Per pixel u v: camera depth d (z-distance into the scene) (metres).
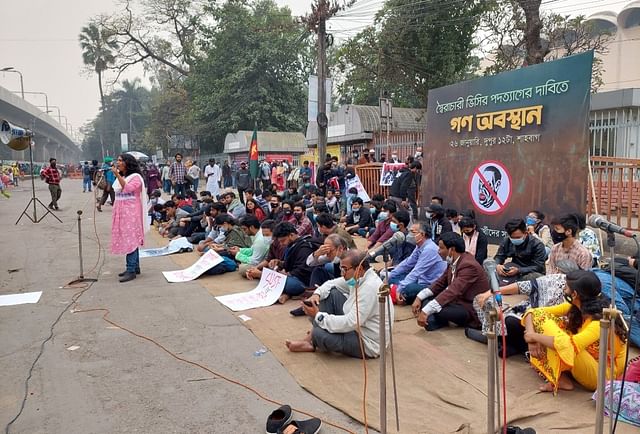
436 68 22.23
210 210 9.71
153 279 7.53
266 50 31.69
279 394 3.87
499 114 9.23
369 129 19.23
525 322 3.97
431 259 5.96
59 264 8.65
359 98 26.94
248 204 10.34
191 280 7.42
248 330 5.27
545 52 17.17
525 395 3.75
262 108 32.47
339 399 3.73
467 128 9.92
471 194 9.88
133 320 5.61
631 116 11.45
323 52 16.02
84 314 5.84
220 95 32.38
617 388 3.44
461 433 3.20
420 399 3.72
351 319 4.34
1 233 12.03
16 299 6.47
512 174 9.00
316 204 10.35
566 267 4.44
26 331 5.27
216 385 4.02
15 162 42.75
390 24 21.77
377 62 22.55
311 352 4.65
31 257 9.23
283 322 5.44
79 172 54.91
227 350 4.73
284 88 33.88
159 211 13.29
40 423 3.46
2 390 3.94
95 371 4.29
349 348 4.44
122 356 4.60
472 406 3.59
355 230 10.93
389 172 14.02
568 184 8.09
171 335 5.14
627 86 27.17
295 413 3.57
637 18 26.75
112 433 3.33
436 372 4.17
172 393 3.89
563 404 3.63
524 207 8.82
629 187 8.52
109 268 8.34
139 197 7.42
